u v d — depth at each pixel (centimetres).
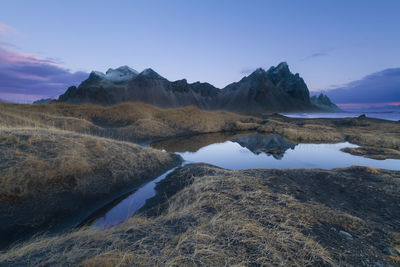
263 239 299
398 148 1539
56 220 473
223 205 429
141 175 787
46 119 1641
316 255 269
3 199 454
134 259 242
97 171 682
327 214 407
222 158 1240
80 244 289
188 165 959
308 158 1234
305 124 3062
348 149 1456
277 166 1053
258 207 417
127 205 579
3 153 567
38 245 302
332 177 650
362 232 347
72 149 709
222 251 265
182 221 367
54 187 548
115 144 946
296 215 392
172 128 2383
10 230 409
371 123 2953
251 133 2530
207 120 2888
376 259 273
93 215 526
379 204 474
